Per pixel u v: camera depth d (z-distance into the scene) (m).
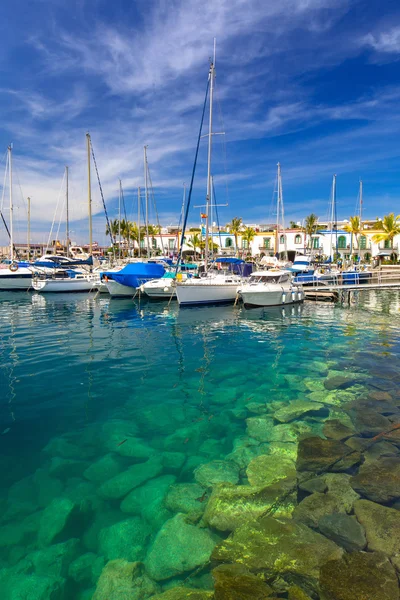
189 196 24.61
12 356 12.41
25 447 6.55
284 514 4.72
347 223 74.25
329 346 14.05
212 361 11.94
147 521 4.77
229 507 4.86
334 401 8.56
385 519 4.54
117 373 10.63
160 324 18.81
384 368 11.09
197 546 4.31
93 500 5.15
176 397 8.88
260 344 14.39
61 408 8.21
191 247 73.06
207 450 6.47
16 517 4.80
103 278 29.73
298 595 3.51
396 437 6.75
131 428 7.28
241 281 26.70
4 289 33.12
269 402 8.57
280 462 5.96
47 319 20.08
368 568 3.80
